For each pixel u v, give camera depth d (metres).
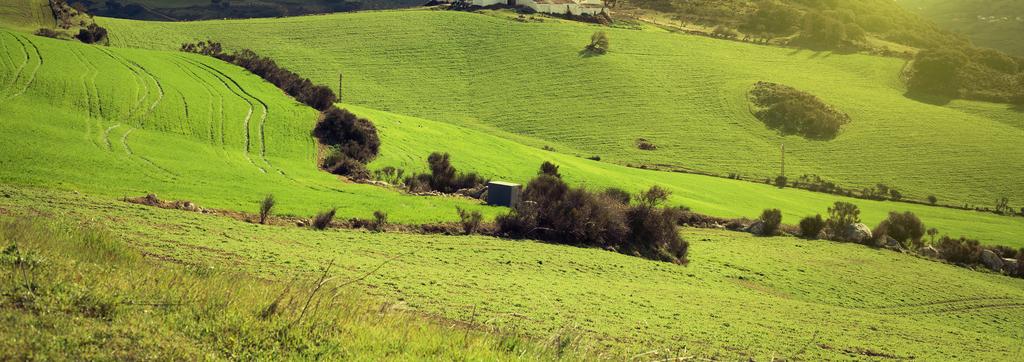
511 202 64.38
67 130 68.25
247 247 33.97
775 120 155.50
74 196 42.81
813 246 72.88
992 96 176.00
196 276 16.97
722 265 58.47
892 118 160.62
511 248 48.97
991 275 71.69
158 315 13.79
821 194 118.50
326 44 179.38
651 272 49.12
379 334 14.88
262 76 114.19
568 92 161.88
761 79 176.62
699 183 109.44
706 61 185.88
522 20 199.38
